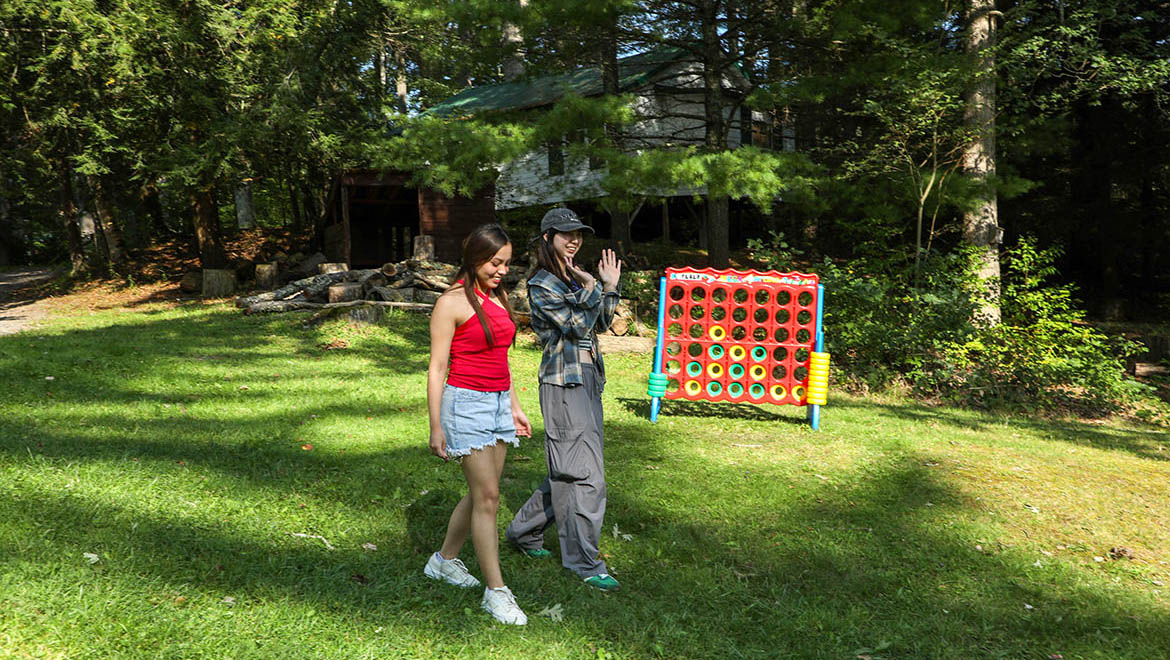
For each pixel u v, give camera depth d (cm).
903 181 1362
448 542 343
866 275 1257
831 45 1459
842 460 647
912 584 406
